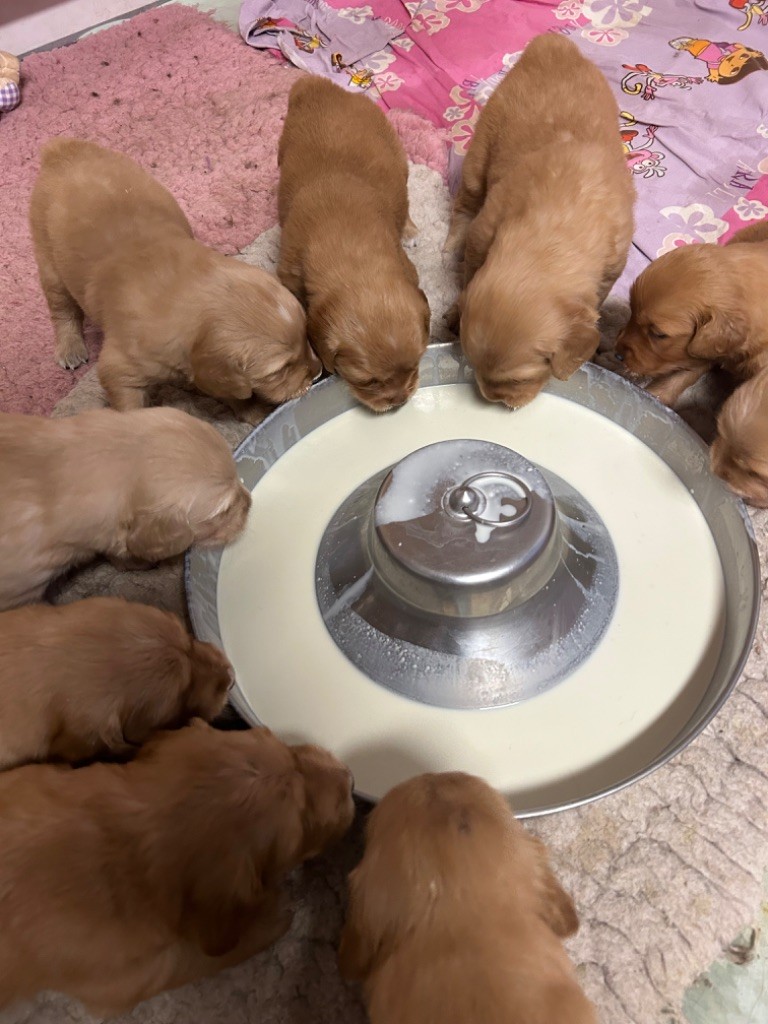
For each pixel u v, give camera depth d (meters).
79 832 0.30
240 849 0.29
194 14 0.90
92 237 0.50
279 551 0.45
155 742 0.33
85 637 0.34
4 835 0.30
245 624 0.42
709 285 0.45
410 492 0.40
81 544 0.42
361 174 0.54
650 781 0.37
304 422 0.49
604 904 0.35
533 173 0.48
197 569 0.42
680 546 0.43
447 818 0.27
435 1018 0.25
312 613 0.42
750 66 0.72
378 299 0.46
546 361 0.45
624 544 0.44
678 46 0.75
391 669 0.39
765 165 0.65
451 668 0.39
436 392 0.52
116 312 0.48
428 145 0.70
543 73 0.54
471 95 0.75
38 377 0.59
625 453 0.47
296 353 0.48
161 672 0.35
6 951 0.29
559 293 0.44
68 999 0.34
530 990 0.25
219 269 0.47
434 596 0.38
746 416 0.41
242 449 0.45
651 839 0.36
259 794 0.30
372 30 0.82
